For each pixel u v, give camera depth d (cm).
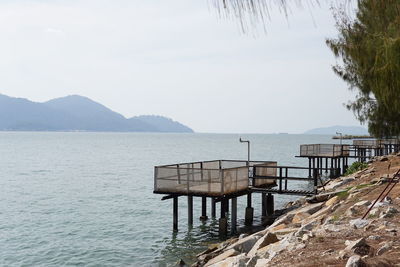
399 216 1008
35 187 4403
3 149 12925
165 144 18212
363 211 1148
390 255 671
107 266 1755
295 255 796
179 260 1734
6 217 2800
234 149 13438
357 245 718
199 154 10612
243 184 2186
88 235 2280
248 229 2239
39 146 15375
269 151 11956
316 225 1223
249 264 914
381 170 2377
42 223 2603
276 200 3281
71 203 3356
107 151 12138
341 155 4134
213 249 1703
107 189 4194
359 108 1692
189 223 2262
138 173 5897
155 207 3127
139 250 1966
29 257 1895
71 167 6912
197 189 2058
